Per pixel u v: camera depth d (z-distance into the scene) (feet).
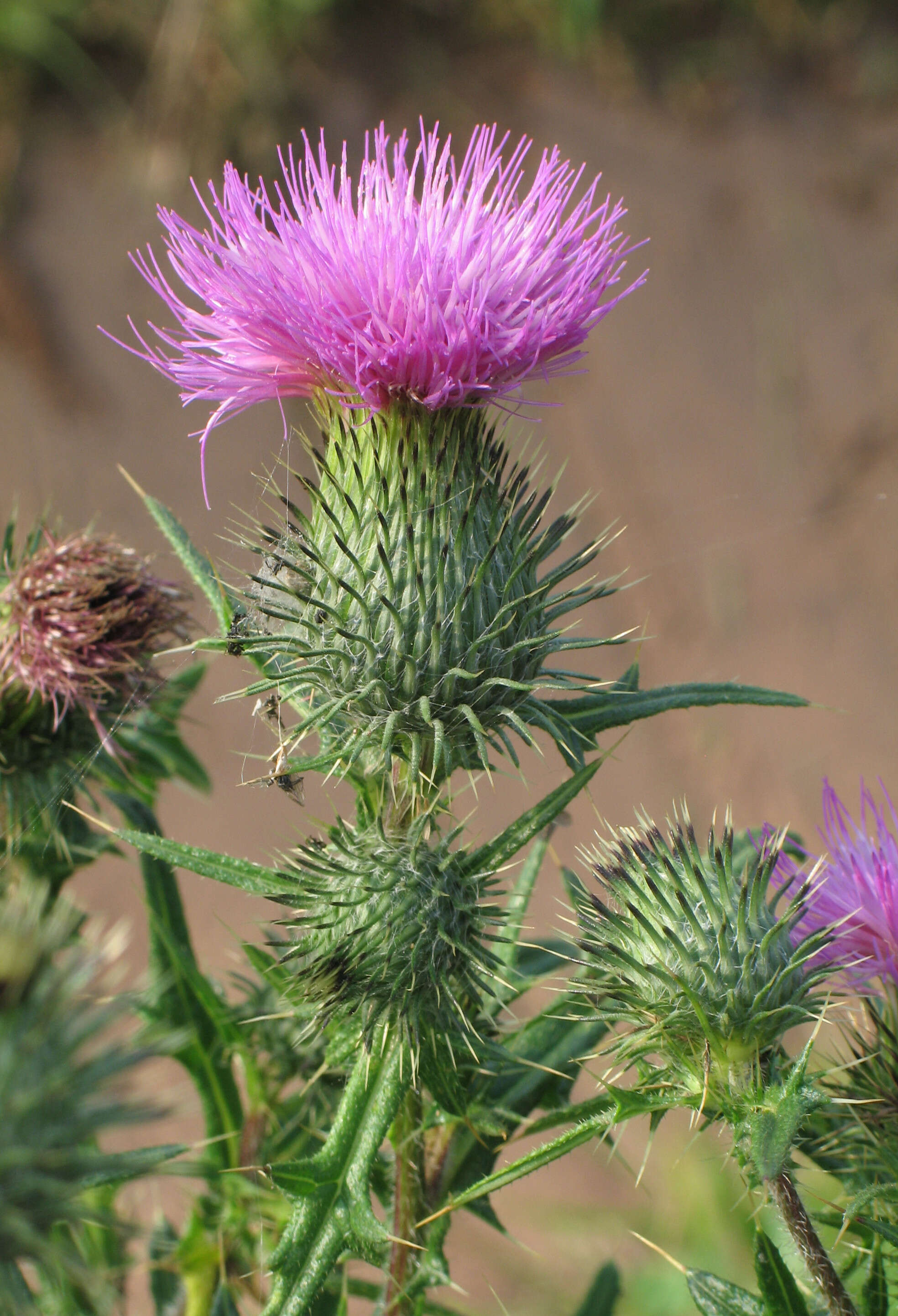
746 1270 1.49
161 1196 1.29
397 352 1.11
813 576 2.42
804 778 2.24
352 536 1.12
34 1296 1.01
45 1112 0.98
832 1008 1.09
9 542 1.20
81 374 2.36
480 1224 1.73
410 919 1.08
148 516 2.27
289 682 1.11
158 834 1.18
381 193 1.13
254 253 1.12
